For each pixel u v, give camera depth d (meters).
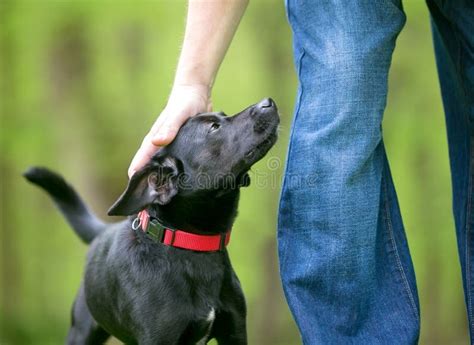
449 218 26.59
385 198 6.50
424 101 25.97
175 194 7.15
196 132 7.26
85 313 8.77
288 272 6.24
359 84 6.04
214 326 7.42
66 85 25.88
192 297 7.19
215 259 7.34
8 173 26.75
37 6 24.78
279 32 26.23
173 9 25.25
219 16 6.84
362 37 6.09
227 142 7.23
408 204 26.92
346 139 6.04
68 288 30.33
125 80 26.75
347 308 6.09
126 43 26.56
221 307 7.32
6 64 25.22
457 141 7.07
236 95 26.45
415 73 25.81
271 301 28.08
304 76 6.29
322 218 6.07
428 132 25.98
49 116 25.75
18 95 25.41
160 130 6.86
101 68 26.50
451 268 27.78
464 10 6.59
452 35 6.79
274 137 7.27
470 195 6.75
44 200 29.33
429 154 26.52
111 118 26.83
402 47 25.61
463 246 6.85
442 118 25.86
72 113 26.00
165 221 7.30
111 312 7.67
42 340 29.27
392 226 6.47
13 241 27.72
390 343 6.12
